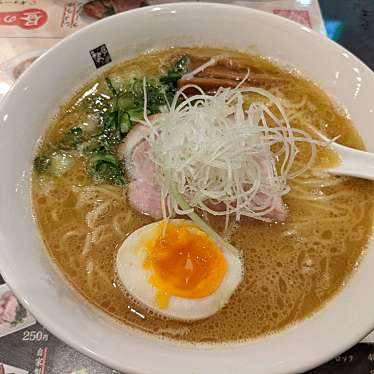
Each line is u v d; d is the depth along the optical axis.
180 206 0.18
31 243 0.17
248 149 0.18
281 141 0.19
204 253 0.17
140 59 0.23
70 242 0.18
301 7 0.29
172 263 0.17
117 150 0.20
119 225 0.18
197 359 0.14
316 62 0.22
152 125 0.19
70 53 0.21
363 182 0.19
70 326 0.14
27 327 0.18
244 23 0.22
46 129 0.20
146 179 0.19
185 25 0.22
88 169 0.20
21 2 0.28
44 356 0.18
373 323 0.15
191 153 0.18
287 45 0.22
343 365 0.18
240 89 0.20
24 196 0.18
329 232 0.18
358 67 0.21
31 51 0.26
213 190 0.18
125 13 0.22
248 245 0.18
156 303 0.16
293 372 0.14
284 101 0.22
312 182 0.20
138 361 0.14
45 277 0.16
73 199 0.19
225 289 0.17
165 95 0.21
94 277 0.17
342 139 0.21
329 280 0.17
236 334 0.16
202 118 0.19
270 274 0.17
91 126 0.21
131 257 0.17
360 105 0.20
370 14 0.29
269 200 0.18
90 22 0.27
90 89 0.22
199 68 0.22
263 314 0.16
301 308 0.17
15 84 0.19
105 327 0.15
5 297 0.19
